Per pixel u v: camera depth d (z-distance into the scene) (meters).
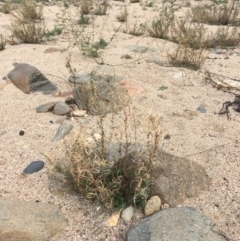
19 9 2.38
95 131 0.97
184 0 3.03
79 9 2.54
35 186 0.81
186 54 1.46
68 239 0.70
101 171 0.74
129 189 0.75
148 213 0.73
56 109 1.09
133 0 2.97
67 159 0.86
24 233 0.68
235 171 0.85
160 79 1.33
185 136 0.98
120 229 0.71
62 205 0.76
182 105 1.14
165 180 0.77
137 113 1.07
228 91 1.25
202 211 0.75
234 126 1.04
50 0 2.85
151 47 1.70
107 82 1.15
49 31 1.91
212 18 2.31
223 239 0.67
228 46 1.80
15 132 1.00
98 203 0.76
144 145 0.84
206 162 0.88
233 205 0.76
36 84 1.24
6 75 1.35
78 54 1.56
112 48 1.68
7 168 0.87
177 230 0.67
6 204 0.73
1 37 1.69
